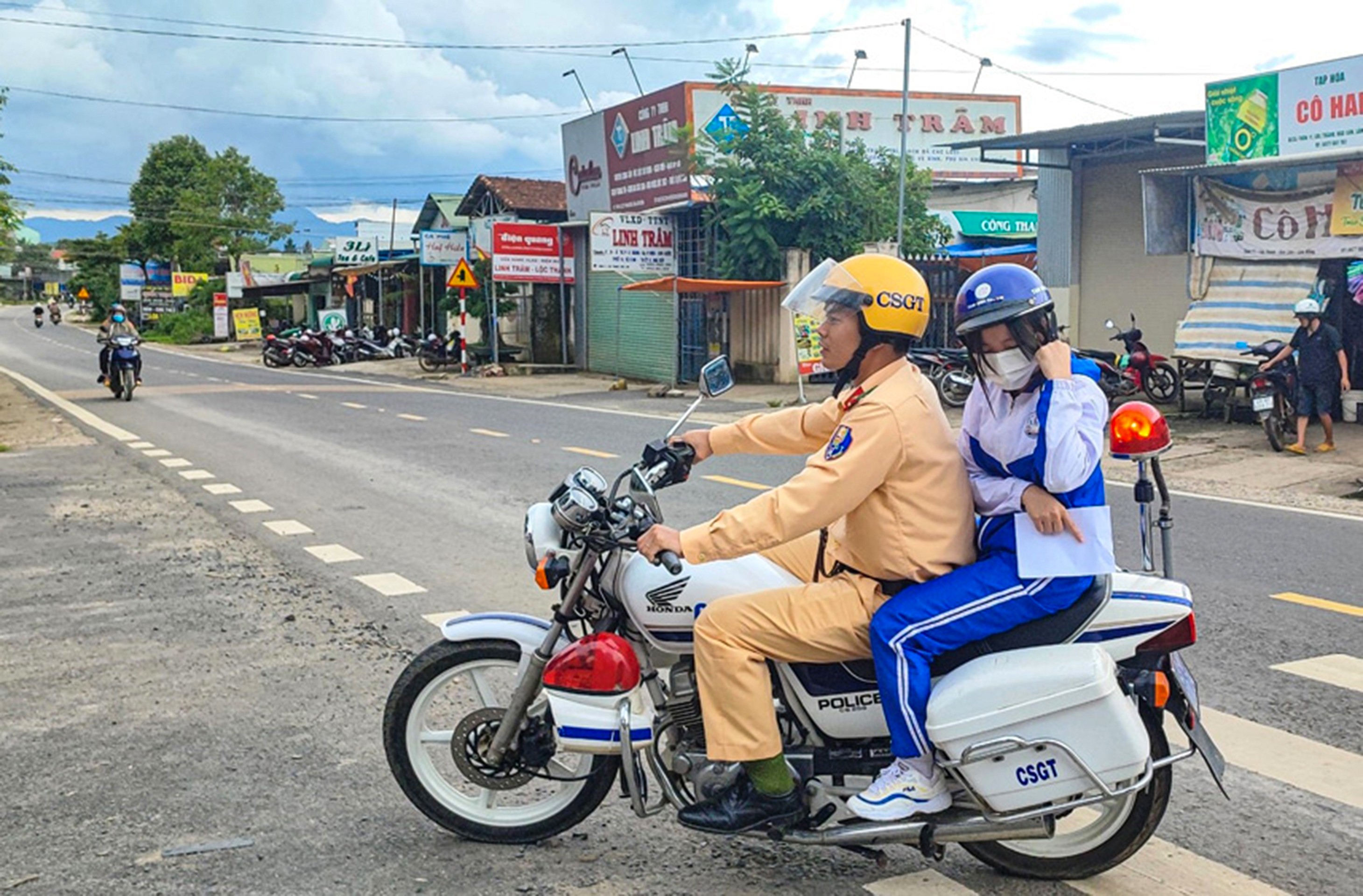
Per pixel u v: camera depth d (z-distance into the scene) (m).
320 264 51.56
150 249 79.25
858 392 3.29
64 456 13.52
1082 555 3.13
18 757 4.57
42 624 6.45
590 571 3.48
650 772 4.41
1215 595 6.90
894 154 24.58
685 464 3.53
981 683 3.15
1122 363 16.66
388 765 4.38
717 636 3.29
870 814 3.20
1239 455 12.63
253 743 4.71
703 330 24.70
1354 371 14.69
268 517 9.57
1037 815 3.21
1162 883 3.58
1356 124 13.54
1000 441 3.20
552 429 16.16
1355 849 3.80
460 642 3.78
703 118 24.73
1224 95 14.83
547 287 29.73
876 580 3.30
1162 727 3.42
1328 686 5.31
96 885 3.57
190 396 22.61
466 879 3.62
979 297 3.10
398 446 14.18
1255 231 14.29
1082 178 18.72
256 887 3.56
